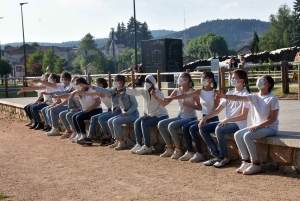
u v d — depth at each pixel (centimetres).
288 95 1468
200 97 736
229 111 703
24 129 1272
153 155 815
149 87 812
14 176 700
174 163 739
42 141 1040
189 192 570
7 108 1677
